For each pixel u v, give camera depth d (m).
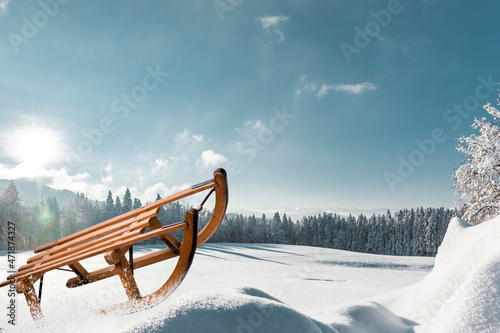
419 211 82.38
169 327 1.85
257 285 11.45
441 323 2.64
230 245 46.97
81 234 4.71
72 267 4.41
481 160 13.03
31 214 45.53
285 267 25.88
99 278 4.36
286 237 85.38
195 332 1.87
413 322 3.88
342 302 8.18
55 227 50.34
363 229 88.19
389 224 85.44
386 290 15.52
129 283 4.12
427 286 4.79
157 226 4.01
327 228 91.69
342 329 2.87
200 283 10.59
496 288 2.42
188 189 4.04
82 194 55.88
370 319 3.33
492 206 13.23
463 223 5.25
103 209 56.44
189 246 3.74
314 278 19.28
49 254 4.69
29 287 4.48
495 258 2.66
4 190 35.50
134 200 58.31
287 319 2.09
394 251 81.69
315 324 2.37
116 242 4.02
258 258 33.44
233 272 20.23
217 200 3.91
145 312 4.20
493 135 12.89
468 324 2.26
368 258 34.06
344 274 22.94
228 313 2.01
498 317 2.24
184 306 2.04
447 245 5.19
